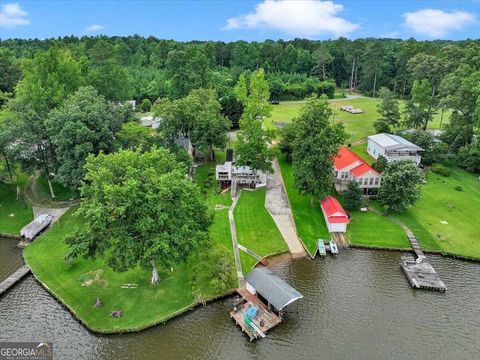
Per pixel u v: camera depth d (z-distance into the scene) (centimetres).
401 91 15200
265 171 7362
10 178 7162
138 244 4166
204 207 4638
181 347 3975
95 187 4269
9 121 6291
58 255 5244
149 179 4272
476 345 4000
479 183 7812
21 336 4038
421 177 6325
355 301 4628
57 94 7344
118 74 9744
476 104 8212
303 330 4178
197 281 4588
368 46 15212
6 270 5041
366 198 6950
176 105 7712
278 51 16712
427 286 4838
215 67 16412
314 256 5494
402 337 4094
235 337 4100
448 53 11506
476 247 5709
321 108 6278
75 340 4006
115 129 6581
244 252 5450
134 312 4291
